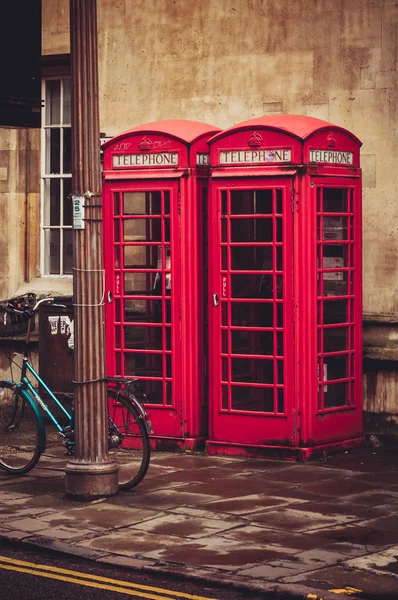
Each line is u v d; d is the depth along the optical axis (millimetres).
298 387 10586
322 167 10656
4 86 11547
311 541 7723
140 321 11477
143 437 9398
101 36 13570
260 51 12500
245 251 10789
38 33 11742
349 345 11117
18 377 14062
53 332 12883
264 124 10625
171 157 11117
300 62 12242
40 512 8641
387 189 11719
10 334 14062
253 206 10742
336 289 10953
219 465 10500
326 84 12086
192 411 11125
